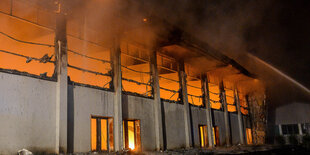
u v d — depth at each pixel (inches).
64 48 420.8
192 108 737.6
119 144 488.7
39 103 376.8
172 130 647.1
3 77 341.4
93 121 474.6
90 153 426.6
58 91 400.8
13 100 347.9
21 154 332.2
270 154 687.1
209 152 556.7
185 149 641.6
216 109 863.7
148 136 575.5
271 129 1173.7
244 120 1034.1
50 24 428.1
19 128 349.1
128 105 537.3
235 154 530.6
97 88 479.5
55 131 391.2
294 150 822.5
